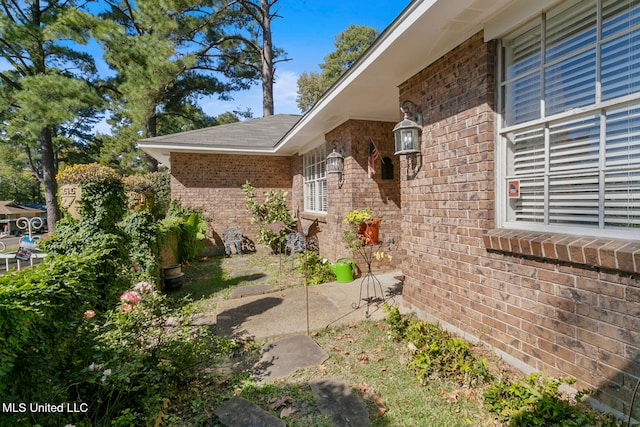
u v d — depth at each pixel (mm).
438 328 3217
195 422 2201
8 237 18359
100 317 2969
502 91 2816
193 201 9734
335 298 4773
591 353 2076
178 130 21734
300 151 9391
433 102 3512
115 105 13727
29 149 22812
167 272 5695
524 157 2723
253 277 6574
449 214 3307
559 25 2393
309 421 2189
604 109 2135
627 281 1884
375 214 5660
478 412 2201
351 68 4086
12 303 1746
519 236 2521
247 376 2764
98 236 3906
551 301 2324
